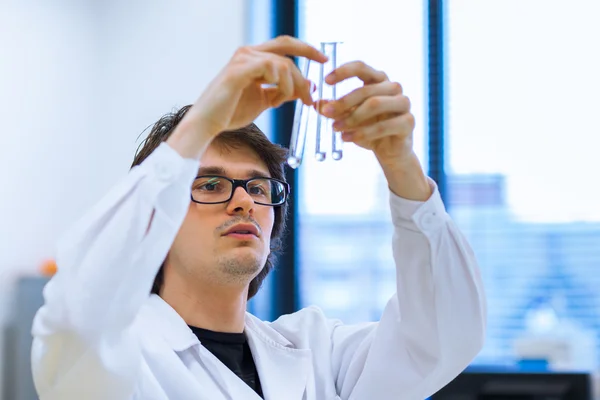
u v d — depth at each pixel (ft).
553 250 12.46
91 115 12.08
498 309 12.49
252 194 5.61
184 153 4.30
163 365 5.20
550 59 12.60
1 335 10.16
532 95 12.62
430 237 5.22
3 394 10.03
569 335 12.23
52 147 11.26
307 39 12.94
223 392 5.36
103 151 12.24
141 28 12.53
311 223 12.88
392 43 12.84
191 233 5.39
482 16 12.80
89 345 4.17
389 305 5.82
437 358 5.51
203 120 4.29
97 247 4.21
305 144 4.64
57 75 11.43
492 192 12.64
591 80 12.47
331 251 12.80
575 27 12.56
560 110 12.54
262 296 12.87
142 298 4.30
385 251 12.66
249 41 12.65
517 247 12.54
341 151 4.68
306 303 12.80
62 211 11.38
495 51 12.73
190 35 12.53
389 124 4.57
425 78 12.75
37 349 4.41
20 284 10.23
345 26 12.92
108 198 4.34
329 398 5.91
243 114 4.54
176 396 5.14
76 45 11.84
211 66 12.47
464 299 5.33
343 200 12.81
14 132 10.59
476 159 12.71
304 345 6.14
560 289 12.39
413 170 5.08
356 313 12.66
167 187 4.28
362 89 4.50
